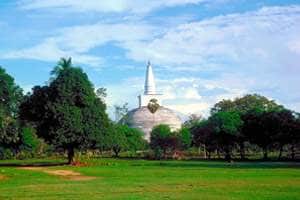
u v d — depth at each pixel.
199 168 85.25
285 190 44.41
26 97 108.75
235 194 41.12
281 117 130.75
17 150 152.88
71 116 101.69
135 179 59.59
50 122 104.19
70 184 52.34
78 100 104.75
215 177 61.75
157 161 128.00
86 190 45.25
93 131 104.00
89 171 76.81
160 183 53.00
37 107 106.06
